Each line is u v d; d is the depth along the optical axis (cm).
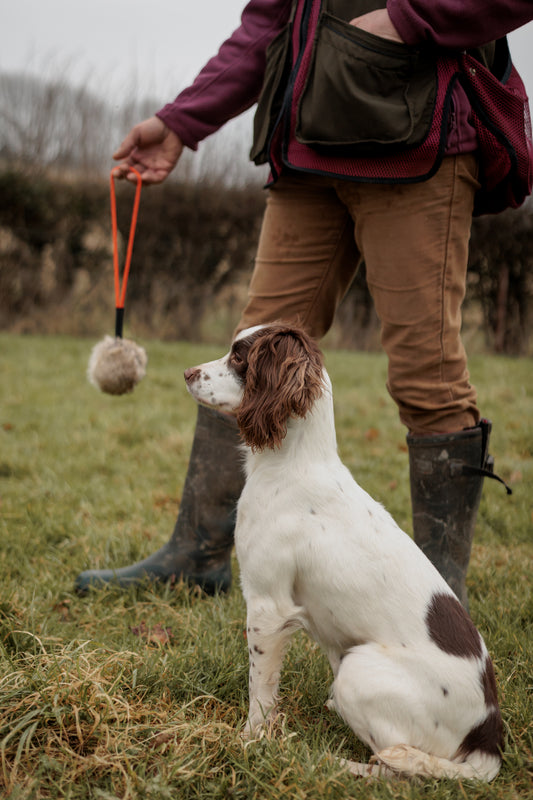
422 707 194
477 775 193
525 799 188
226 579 324
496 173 258
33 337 1034
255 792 183
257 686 223
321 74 248
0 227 1066
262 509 225
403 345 265
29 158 1136
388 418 654
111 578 317
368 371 868
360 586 210
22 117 1165
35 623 265
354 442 581
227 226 1107
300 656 257
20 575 322
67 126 1181
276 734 213
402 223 256
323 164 257
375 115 240
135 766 194
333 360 940
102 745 198
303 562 217
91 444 537
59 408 645
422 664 198
